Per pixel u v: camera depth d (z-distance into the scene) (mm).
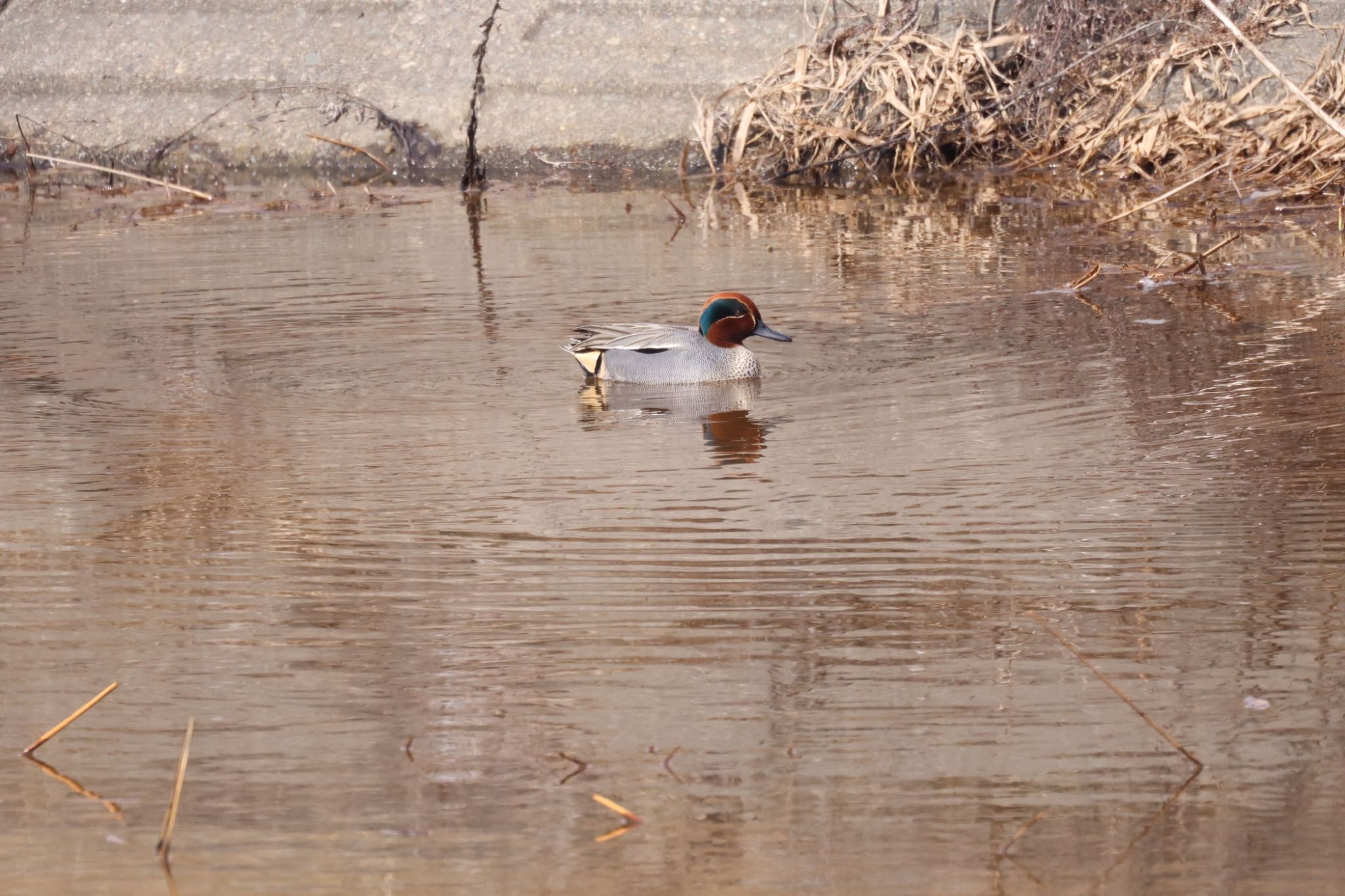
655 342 23453
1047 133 43188
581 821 11375
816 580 15547
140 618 14930
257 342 25812
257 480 19031
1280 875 10531
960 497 17875
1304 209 35469
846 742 12383
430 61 46062
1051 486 18125
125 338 26094
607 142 44469
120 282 30438
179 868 10859
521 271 31125
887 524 17094
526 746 12461
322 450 20281
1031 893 10383
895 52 42875
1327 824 11078
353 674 13711
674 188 41375
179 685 13547
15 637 14523
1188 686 13109
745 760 12148
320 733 12711
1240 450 19156
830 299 28266
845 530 16938
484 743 12508
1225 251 31328
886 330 26062
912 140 42469
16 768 12250
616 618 14758
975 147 43844
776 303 28094
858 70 42375
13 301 28828
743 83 43625
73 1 48469
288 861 10914
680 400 22469
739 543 16641
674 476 19016
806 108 42688
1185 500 17516
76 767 12250
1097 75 43281
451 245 33875
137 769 12195
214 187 43281
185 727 12844
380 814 11508
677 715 12867
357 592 15500
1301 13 42188
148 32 47844
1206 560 15734
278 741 12586
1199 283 28500
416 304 28391
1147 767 11914
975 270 30344
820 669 13617
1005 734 12430
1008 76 44562
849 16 44531
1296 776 11719
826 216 36812
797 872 10656
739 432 20844
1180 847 10875
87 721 12922
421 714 13000
